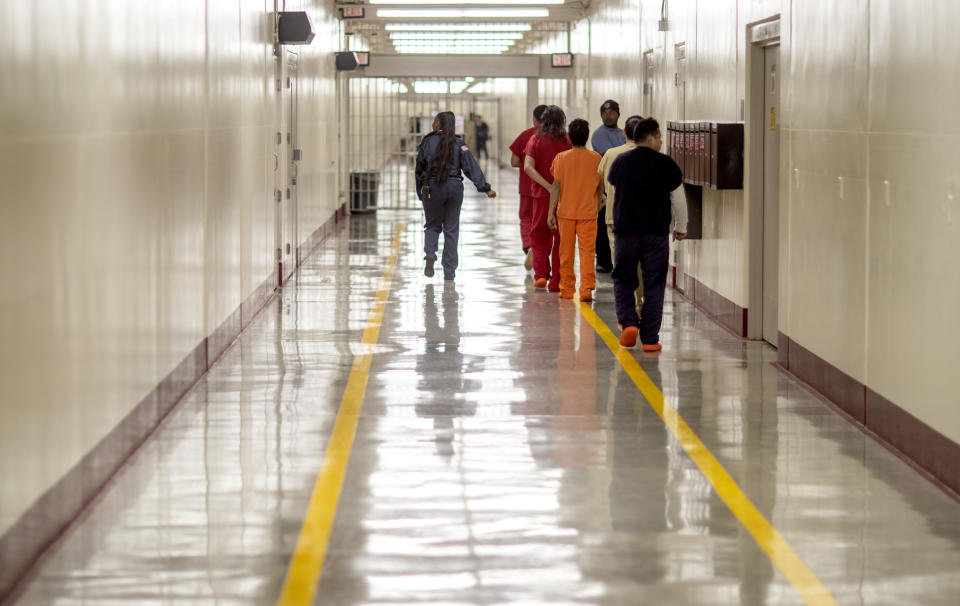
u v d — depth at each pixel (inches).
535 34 1280.8
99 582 193.2
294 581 193.2
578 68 1027.3
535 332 443.8
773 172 421.4
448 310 499.5
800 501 237.8
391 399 331.9
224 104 411.5
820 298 338.0
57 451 215.9
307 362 386.9
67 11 224.4
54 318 214.7
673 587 190.9
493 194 597.9
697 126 466.6
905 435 269.6
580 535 216.4
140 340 283.6
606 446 281.3
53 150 215.2
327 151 843.4
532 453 274.7
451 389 344.8
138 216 282.4
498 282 593.0
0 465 184.5
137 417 280.2
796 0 367.9
